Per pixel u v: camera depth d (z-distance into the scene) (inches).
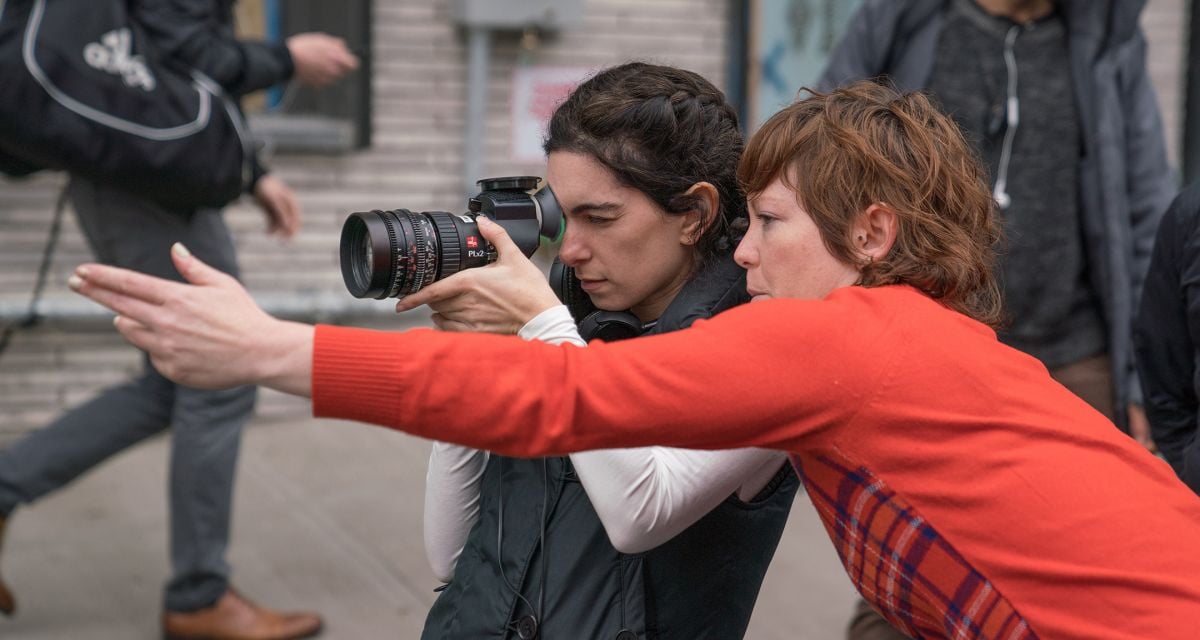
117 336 198.8
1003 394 55.6
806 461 57.4
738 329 53.6
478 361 51.0
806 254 60.5
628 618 64.4
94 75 124.0
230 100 135.4
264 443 202.8
